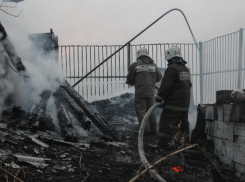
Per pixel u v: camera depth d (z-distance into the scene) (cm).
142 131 384
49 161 367
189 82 491
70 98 655
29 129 510
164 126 480
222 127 392
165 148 480
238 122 352
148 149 493
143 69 678
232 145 365
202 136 480
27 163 337
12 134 452
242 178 334
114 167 380
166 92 469
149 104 691
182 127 490
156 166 192
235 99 357
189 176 351
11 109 614
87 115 614
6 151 375
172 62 490
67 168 350
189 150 402
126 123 871
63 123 549
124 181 319
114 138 581
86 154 428
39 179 301
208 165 364
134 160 433
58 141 465
